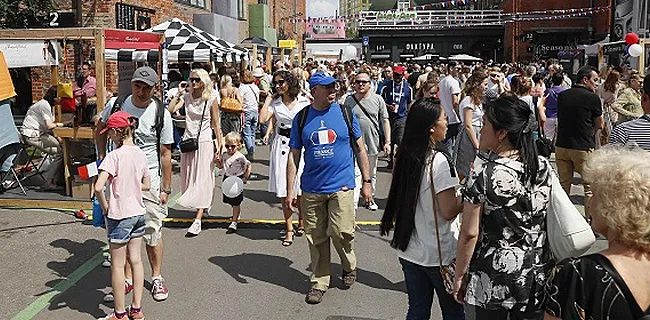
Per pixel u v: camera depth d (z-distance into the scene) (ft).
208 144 23.99
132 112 17.74
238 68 54.85
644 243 6.90
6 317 16.52
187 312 16.88
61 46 33.45
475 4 175.73
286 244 22.66
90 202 27.20
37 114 30.89
